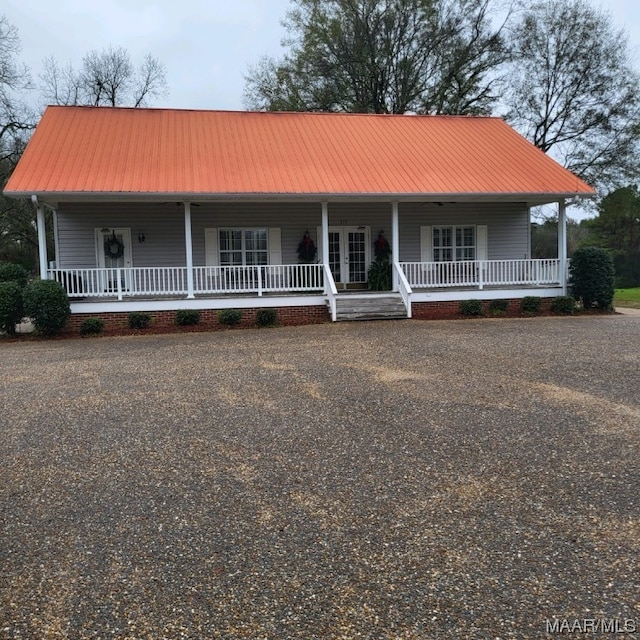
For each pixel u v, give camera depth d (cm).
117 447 525
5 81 2866
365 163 1731
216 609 284
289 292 1614
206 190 1473
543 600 285
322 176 1623
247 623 273
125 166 1555
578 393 689
